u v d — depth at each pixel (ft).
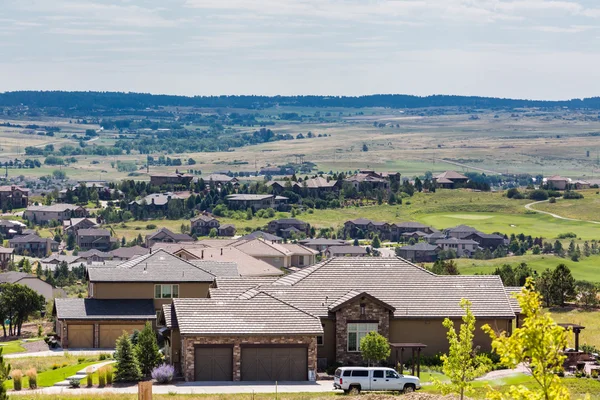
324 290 286.25
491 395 118.42
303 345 254.47
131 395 219.00
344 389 226.79
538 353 113.19
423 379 249.55
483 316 282.15
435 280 293.23
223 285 304.30
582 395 214.28
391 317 278.46
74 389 235.40
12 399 213.87
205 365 250.78
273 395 222.69
